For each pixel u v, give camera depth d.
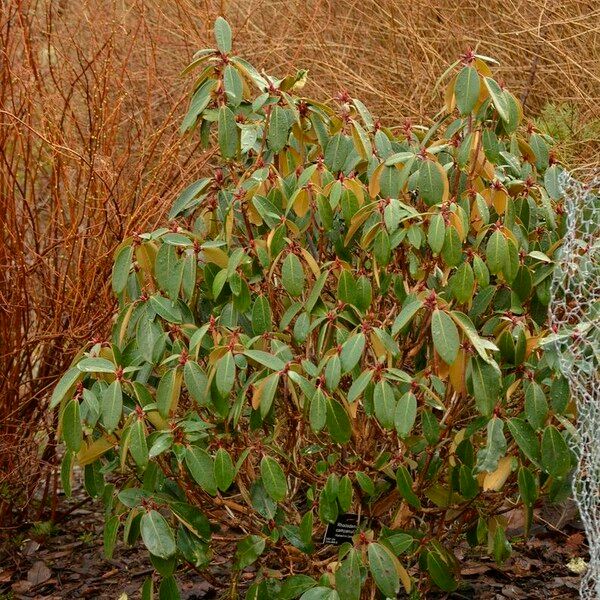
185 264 2.24
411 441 2.25
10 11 3.12
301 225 2.37
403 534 2.23
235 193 2.31
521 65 4.64
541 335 2.19
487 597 2.76
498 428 2.12
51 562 3.12
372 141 2.47
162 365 2.26
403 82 4.75
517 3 4.66
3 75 3.12
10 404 3.13
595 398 2.21
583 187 2.36
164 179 3.55
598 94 4.40
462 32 4.72
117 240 3.10
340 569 2.14
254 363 2.27
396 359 2.25
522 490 2.19
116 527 2.21
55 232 3.20
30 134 3.14
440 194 2.25
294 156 2.48
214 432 2.34
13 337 3.15
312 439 2.45
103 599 2.88
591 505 2.16
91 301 3.14
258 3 4.54
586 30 4.45
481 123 2.35
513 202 2.37
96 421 2.21
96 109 3.30
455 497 2.40
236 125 2.36
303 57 4.77
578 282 2.26
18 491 3.23
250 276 2.32
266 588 2.31
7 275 3.12
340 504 2.23
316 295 2.21
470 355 2.11
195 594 2.79
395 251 2.39
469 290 2.18
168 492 2.35
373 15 5.01
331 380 2.06
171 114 3.47
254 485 2.29
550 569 2.92
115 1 4.16
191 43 4.68
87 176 3.33
